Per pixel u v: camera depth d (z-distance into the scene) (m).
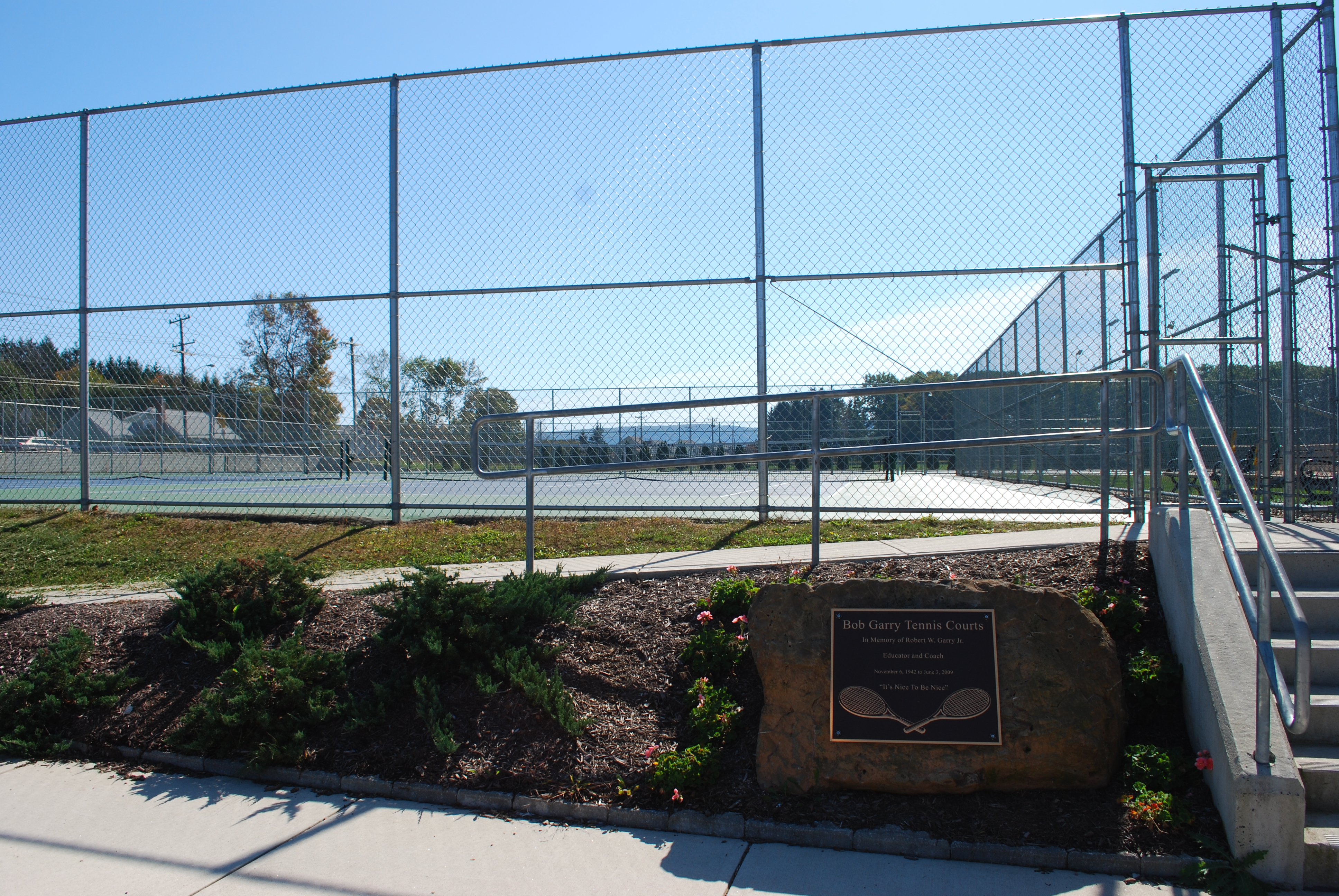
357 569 6.54
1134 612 4.06
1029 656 3.55
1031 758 3.36
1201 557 3.83
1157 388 4.95
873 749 3.49
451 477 8.28
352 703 4.21
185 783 3.97
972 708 3.49
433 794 3.69
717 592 4.61
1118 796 3.27
